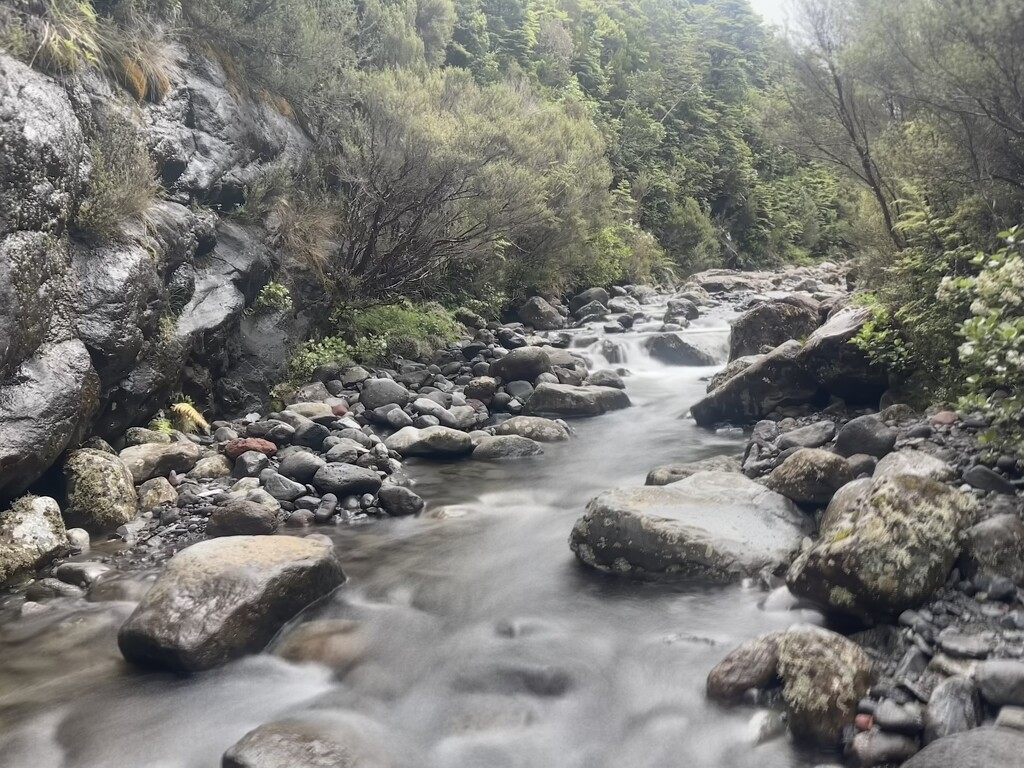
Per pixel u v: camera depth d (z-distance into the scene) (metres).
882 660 3.36
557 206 13.88
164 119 8.58
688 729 3.24
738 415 8.26
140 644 3.89
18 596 4.75
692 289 18.84
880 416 6.32
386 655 3.98
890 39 6.66
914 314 6.52
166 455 6.57
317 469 6.63
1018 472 4.56
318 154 11.38
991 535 3.69
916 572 3.56
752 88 36.53
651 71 32.00
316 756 3.07
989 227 6.37
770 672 3.29
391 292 11.63
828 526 4.43
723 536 4.54
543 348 11.23
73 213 6.23
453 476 7.18
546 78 26.72
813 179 34.84
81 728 3.45
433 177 10.44
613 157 26.50
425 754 3.23
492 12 26.39
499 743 3.29
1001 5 5.68
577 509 6.13
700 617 4.09
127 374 6.70
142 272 6.71
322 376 9.41
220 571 4.17
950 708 2.82
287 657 3.99
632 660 3.79
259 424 7.63
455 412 8.79
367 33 15.02
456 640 4.11
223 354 8.23
